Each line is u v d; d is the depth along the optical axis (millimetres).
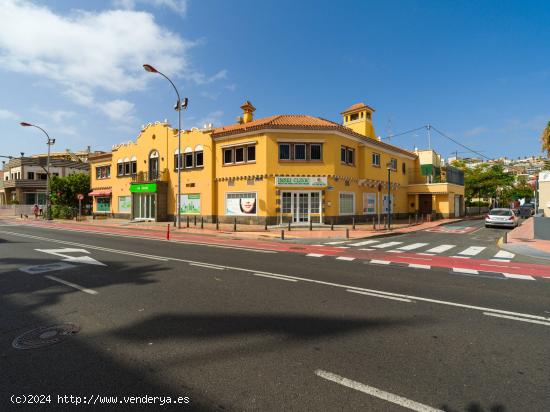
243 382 2957
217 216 24531
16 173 52812
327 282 6906
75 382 2943
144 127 30000
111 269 8203
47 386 2879
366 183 25625
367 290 6258
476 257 10617
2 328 4246
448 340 3936
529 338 4016
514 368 3250
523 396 2764
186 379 3000
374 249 12562
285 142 22000
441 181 35344
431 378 3049
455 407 2613
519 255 11109
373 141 26422
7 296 5730
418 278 7352
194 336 3994
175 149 27438
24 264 8828
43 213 38688
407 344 3812
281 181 21625
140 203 29516
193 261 9453
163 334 4051
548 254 11094
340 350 3639
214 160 24906
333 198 22453
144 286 6492
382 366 3273
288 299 5613
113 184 33094
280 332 4141
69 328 4242
